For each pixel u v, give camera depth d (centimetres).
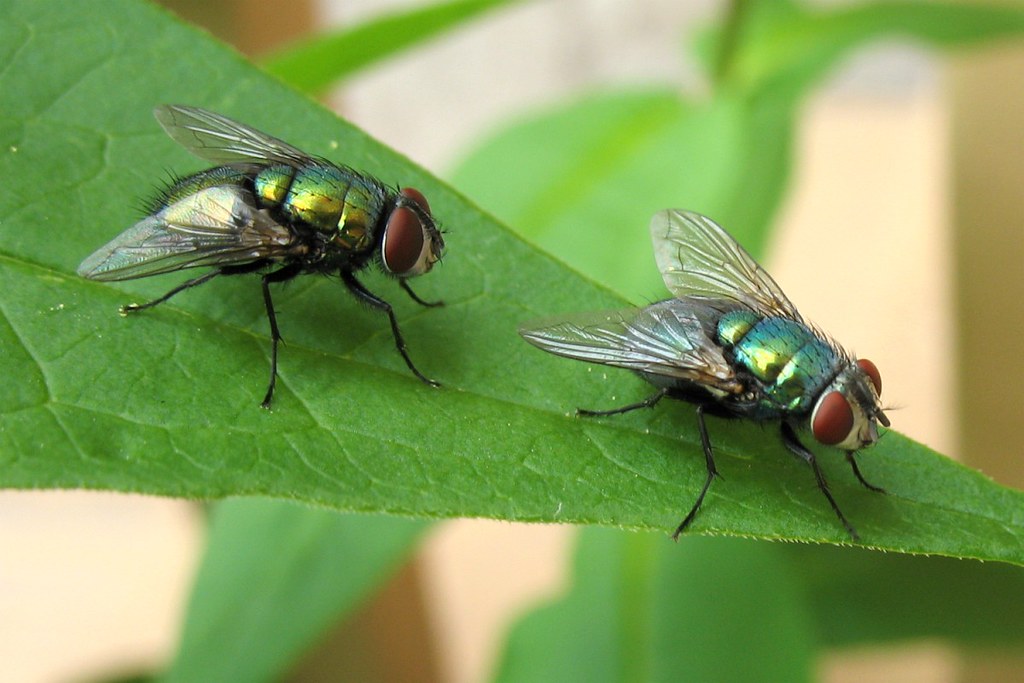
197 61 11
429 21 12
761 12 13
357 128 11
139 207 11
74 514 22
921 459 10
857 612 12
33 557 21
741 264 11
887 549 10
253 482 10
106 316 10
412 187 11
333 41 12
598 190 12
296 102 11
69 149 11
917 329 20
